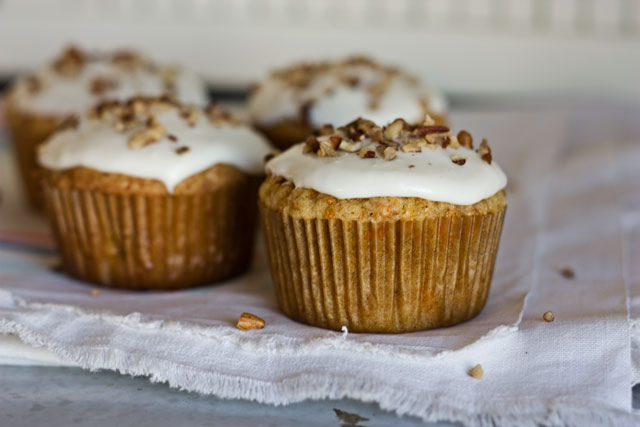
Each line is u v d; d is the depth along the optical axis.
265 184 0.40
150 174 0.42
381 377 0.36
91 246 0.43
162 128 0.43
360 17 0.70
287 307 0.40
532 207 0.49
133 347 0.37
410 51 0.70
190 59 0.70
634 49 0.69
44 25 0.69
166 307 0.40
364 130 0.40
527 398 0.35
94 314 0.38
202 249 0.43
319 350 0.37
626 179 0.52
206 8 0.70
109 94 0.53
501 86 0.70
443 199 0.38
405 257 0.38
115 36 0.70
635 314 0.39
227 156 0.43
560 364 0.36
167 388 0.37
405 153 0.39
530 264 0.43
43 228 0.50
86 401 0.36
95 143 0.43
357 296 0.39
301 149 0.40
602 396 0.35
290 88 0.51
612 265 0.43
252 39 0.70
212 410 0.36
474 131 0.58
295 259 0.39
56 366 0.38
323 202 0.38
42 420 0.35
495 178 0.39
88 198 0.43
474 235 0.39
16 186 0.57
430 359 0.36
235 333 0.37
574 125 0.61
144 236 0.43
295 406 0.36
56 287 0.43
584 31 0.70
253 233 0.45
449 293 0.39
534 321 0.38
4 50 0.70
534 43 0.69
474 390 0.36
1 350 0.38
